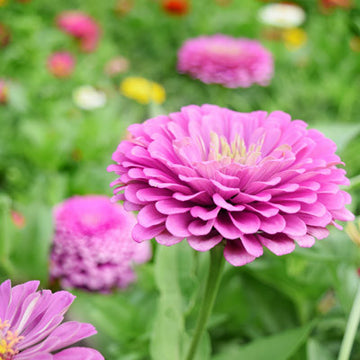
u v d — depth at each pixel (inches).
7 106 39.8
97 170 29.8
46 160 32.2
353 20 44.0
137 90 42.5
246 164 11.8
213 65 36.5
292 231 10.2
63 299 9.1
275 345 15.6
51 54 49.9
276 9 56.2
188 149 11.5
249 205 10.7
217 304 19.3
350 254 16.1
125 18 66.6
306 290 17.8
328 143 11.9
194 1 70.1
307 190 10.7
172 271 14.7
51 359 7.9
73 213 18.8
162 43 64.4
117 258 18.4
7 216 17.8
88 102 39.8
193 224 10.4
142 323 16.9
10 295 9.5
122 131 34.6
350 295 17.2
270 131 12.6
